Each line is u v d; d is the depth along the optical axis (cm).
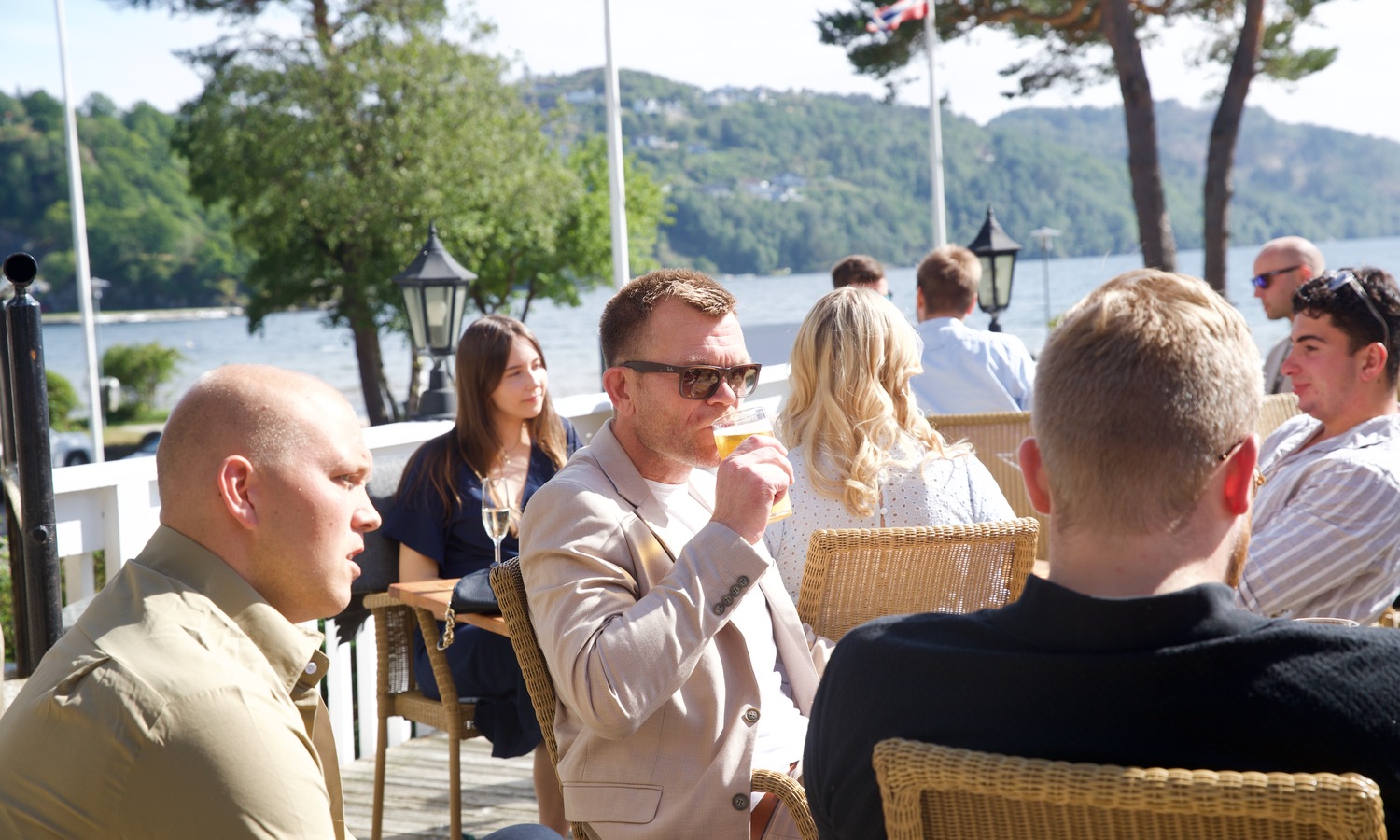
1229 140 1703
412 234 2583
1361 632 110
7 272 280
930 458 249
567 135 3142
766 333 684
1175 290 120
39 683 131
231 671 128
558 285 3123
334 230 2570
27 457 282
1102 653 110
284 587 144
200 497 139
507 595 196
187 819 120
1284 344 511
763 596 215
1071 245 14712
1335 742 105
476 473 370
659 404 202
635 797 185
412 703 327
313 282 2830
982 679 115
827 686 130
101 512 348
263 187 2575
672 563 194
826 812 131
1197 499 116
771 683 208
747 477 181
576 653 174
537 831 164
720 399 202
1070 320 122
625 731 172
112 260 7844
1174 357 114
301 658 140
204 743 122
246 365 146
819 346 251
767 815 201
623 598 183
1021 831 111
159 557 140
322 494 142
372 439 433
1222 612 110
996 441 421
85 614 136
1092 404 115
